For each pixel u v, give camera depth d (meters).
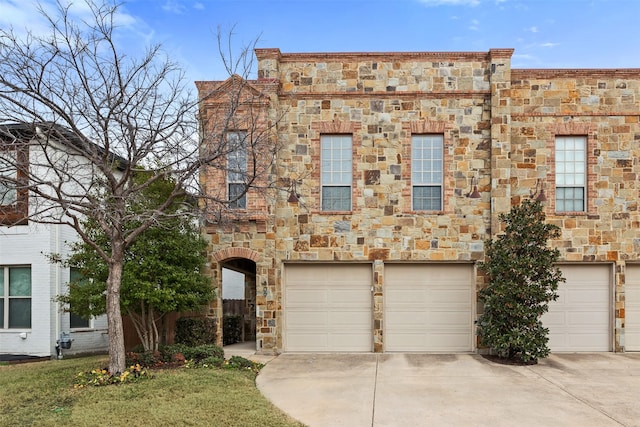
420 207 15.03
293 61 15.18
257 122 14.51
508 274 13.19
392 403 9.35
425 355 14.28
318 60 15.16
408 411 8.88
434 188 15.05
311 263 15.07
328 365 12.86
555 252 13.25
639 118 14.96
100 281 12.23
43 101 9.66
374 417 8.53
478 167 14.88
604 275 15.02
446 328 14.85
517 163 14.98
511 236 13.62
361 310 14.98
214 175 14.07
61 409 8.51
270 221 14.69
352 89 15.11
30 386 9.94
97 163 10.29
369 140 15.02
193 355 12.55
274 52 14.91
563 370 12.28
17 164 9.92
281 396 9.81
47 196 9.65
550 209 14.88
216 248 14.76
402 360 13.52
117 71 10.24
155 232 12.43
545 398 9.72
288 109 15.05
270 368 12.45
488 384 10.82
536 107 15.02
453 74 15.06
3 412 8.40
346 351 14.85
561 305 14.96
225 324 17.05
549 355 14.19
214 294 14.34
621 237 14.81
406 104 15.05
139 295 11.64
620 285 14.75
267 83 14.74
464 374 11.80
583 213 14.83
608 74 15.02
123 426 7.74
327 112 15.10
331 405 9.21
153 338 13.74
